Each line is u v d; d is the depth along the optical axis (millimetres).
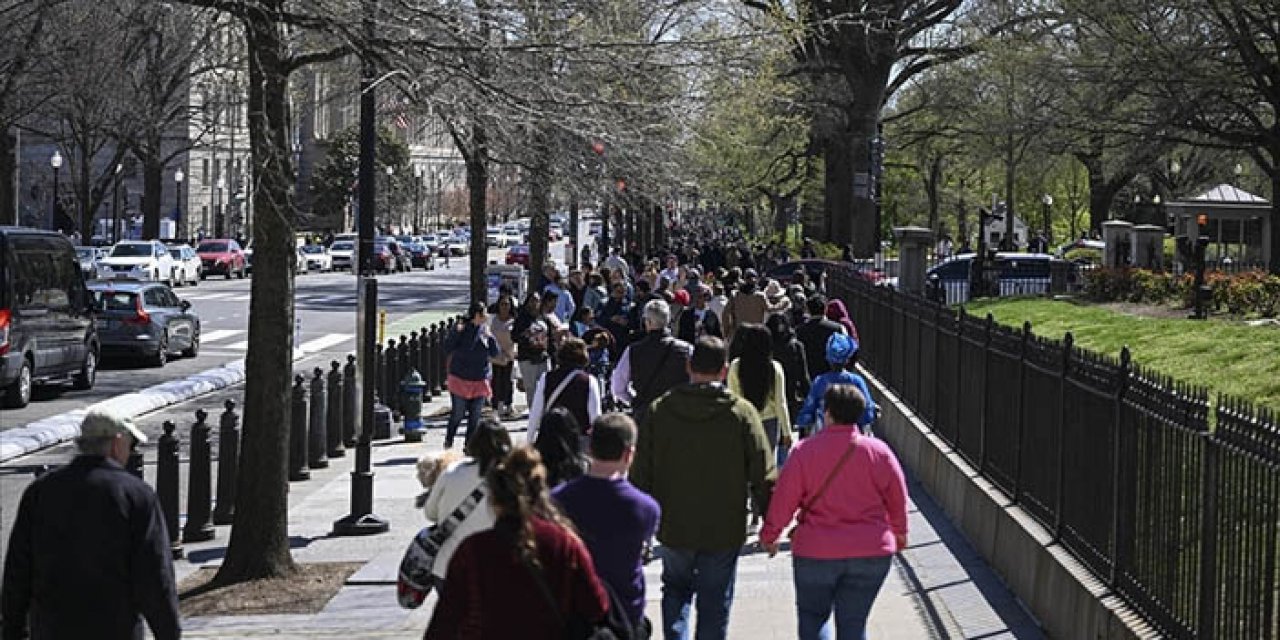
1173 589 10508
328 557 17391
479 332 23688
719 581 10695
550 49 17047
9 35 37250
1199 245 31938
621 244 75250
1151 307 35688
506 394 28203
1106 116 42875
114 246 71375
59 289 32219
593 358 26406
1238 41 38625
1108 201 75250
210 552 18172
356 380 27703
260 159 15859
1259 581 9148
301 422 23312
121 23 31969
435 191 144125
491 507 7242
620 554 8898
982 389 17531
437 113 17062
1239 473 9500
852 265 51031
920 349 23016
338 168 104000
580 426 14328
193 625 14141
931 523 18078
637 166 20688
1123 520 11578
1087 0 40219
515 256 94750
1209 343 25703
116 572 8867
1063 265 48188
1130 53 40562
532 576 7016
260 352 16109
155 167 73812
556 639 7070
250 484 16109
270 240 15953
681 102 21719
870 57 56781
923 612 13492
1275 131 41344
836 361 16078
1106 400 12172
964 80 62688
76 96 45562
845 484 10180
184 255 74375
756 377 15250
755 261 61344
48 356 31531
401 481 23047
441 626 7105
